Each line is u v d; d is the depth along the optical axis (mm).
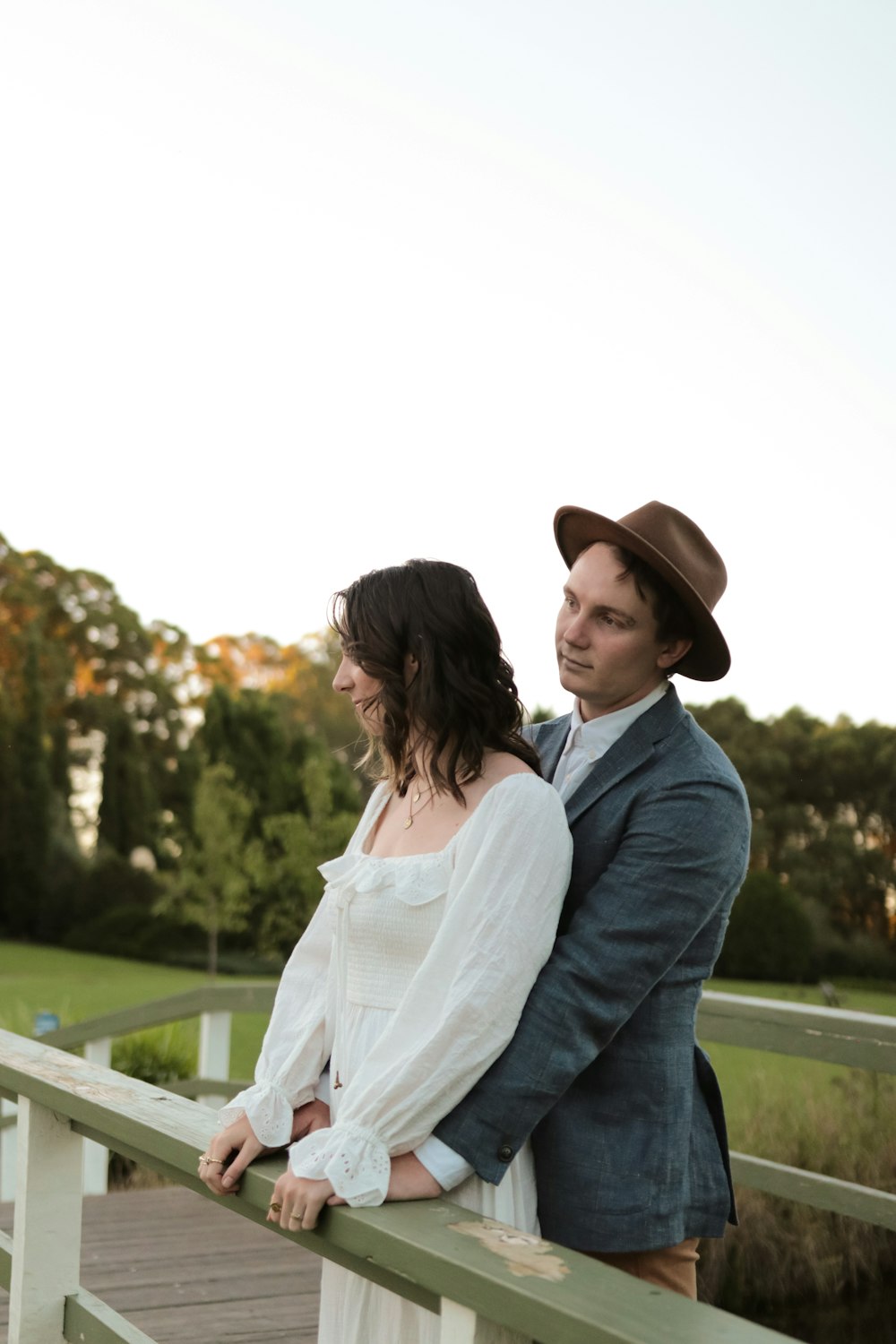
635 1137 1368
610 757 1474
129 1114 1458
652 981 1318
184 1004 4227
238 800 17422
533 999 1271
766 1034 2422
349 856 1515
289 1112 1330
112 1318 1547
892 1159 3701
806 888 15078
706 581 1547
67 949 23953
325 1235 1149
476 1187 1275
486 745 1423
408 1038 1256
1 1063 1741
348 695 1491
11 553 29297
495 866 1284
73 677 29016
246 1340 2693
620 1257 1394
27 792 25766
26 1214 1647
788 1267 3516
